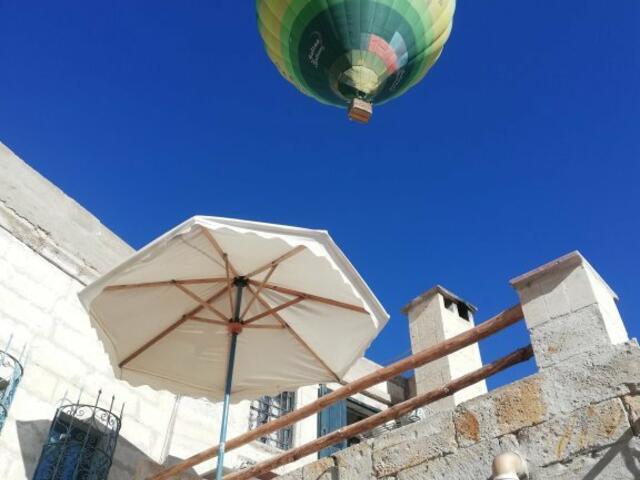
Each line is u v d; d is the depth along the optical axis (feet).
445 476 14.83
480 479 14.20
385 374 17.72
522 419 14.23
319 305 20.31
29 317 26.58
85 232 31.42
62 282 28.94
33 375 25.45
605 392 13.30
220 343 21.54
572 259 15.43
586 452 12.98
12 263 27.12
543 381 14.35
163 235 16.98
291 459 18.47
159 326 20.75
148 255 17.19
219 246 18.40
